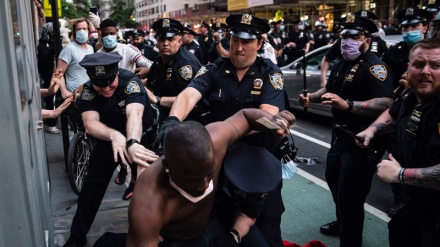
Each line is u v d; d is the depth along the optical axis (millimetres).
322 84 5238
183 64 3451
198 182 1196
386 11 17438
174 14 47750
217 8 26391
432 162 1833
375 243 3109
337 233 3246
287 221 3486
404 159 2012
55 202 3766
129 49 4387
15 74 1102
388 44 5895
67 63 4375
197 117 2805
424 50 1817
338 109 2936
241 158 1696
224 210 1778
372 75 2779
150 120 2834
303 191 4121
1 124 904
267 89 2250
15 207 956
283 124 1622
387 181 1942
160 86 3561
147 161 1978
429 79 1807
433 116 1813
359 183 2709
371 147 2623
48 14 7012
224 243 1620
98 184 2910
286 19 20969
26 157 1146
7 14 1058
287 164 2191
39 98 2615
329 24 19500
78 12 25391
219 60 2412
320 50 7035
